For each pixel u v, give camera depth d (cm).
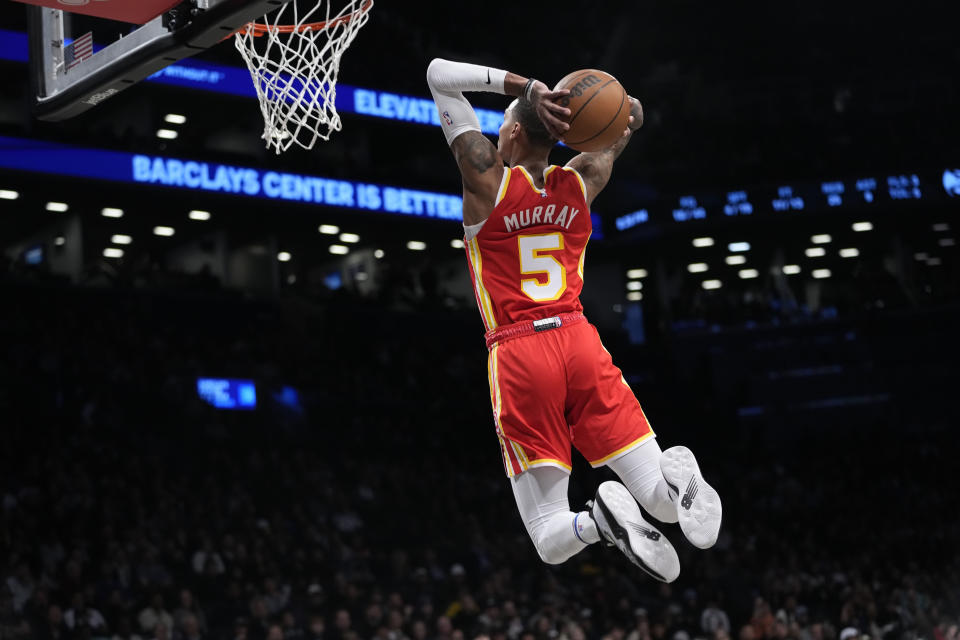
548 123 374
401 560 1736
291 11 577
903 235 3312
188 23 478
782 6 3409
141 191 2411
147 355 2147
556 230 393
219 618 1474
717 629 1589
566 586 1861
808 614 1880
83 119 2545
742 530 2227
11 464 1755
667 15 3425
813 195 3197
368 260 3025
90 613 1338
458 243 3066
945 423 2991
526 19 3256
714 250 3347
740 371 3109
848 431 2997
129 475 1777
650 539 350
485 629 1518
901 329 3098
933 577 1983
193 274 2488
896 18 3381
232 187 2547
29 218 2511
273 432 2155
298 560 1627
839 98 3378
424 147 3028
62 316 2147
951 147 3219
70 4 489
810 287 3388
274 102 532
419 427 2423
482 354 2847
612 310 3347
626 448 387
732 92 3438
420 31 3039
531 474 386
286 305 2564
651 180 3350
